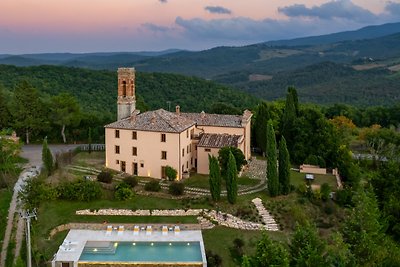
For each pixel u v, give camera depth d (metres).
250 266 31.30
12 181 63.75
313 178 69.06
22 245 47.38
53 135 96.00
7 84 125.25
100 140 97.81
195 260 45.41
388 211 44.81
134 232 51.75
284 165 61.88
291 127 83.75
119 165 70.00
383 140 97.38
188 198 58.84
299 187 63.19
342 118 122.56
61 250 46.56
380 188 49.62
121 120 71.31
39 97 98.69
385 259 36.56
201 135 72.75
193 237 50.97
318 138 79.06
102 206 55.97
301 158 78.94
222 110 104.12
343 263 33.44
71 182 58.88
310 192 62.47
